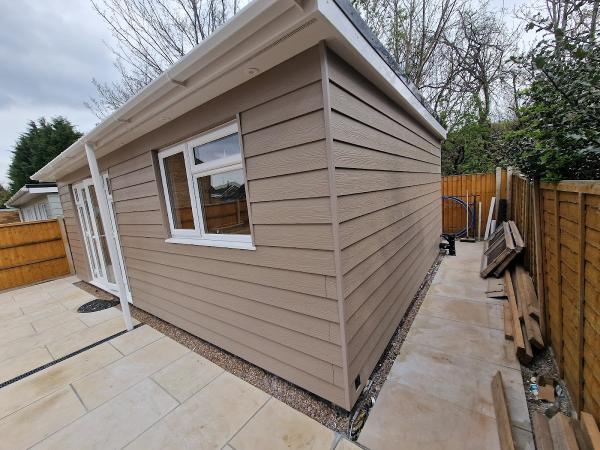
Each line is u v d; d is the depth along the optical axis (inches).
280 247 73.0
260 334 85.3
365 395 75.4
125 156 124.4
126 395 82.7
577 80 62.1
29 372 100.0
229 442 63.9
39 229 239.9
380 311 89.2
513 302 111.3
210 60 60.6
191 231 104.7
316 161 60.9
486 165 339.6
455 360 86.0
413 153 131.6
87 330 131.3
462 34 343.0
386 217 94.4
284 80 62.7
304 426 66.8
